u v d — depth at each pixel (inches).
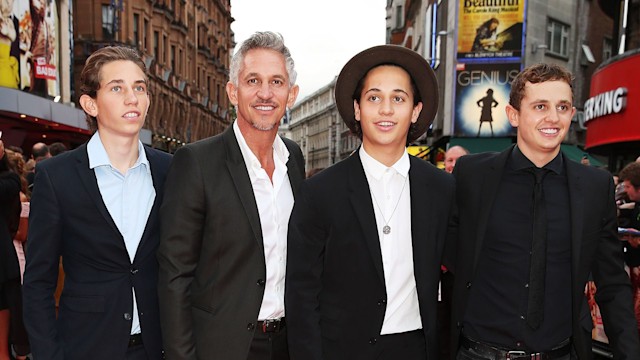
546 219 74.3
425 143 903.1
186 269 70.3
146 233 73.4
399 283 76.4
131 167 75.1
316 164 3836.1
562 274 74.7
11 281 129.7
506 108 81.6
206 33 1530.5
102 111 71.4
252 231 73.9
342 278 74.8
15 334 131.3
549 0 619.5
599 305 81.4
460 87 606.2
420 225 76.2
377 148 76.1
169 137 1101.7
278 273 79.9
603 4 497.7
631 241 125.3
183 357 67.3
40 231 67.8
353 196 75.1
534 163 76.6
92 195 69.9
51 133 561.6
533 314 72.9
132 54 74.3
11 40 481.1
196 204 71.1
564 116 73.3
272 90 76.2
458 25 603.2
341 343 74.8
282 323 81.7
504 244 76.0
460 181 84.0
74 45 838.5
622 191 198.8
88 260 70.6
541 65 75.4
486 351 76.2
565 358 75.8
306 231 74.7
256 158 78.4
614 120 371.2
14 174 132.4
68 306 70.1
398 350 76.5
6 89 390.3
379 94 74.2
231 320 73.2
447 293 101.7
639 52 340.5
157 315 74.4
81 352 68.6
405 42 1226.0
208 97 1588.3
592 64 681.0
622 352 74.6
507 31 593.9
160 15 1044.5
